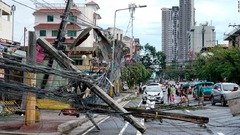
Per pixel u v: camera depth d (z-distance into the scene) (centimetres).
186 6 15650
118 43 3369
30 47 1547
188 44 14088
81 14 6562
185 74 12156
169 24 17500
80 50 4562
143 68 7594
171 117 1310
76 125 1928
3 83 1006
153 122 1944
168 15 17525
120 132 1675
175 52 16788
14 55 1123
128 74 6512
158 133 1595
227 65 5328
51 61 1493
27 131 1576
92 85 1296
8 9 3841
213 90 3497
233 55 5294
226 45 9238
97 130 1756
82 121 2052
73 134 1630
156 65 12025
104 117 2362
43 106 1786
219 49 6319
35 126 1675
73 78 1195
